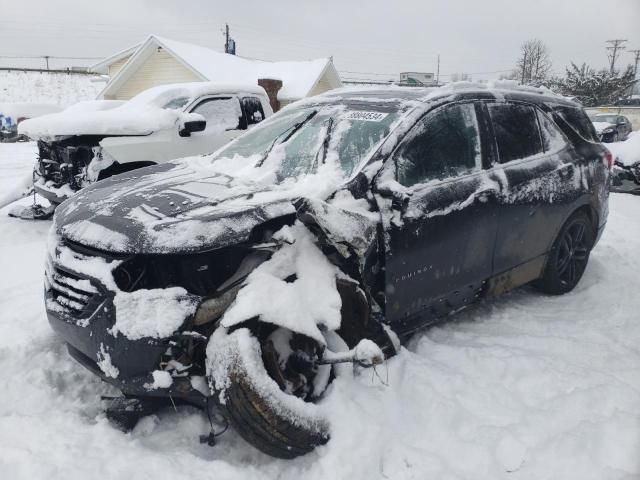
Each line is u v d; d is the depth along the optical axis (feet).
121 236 8.85
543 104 14.75
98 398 10.43
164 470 8.30
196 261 9.00
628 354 11.93
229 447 9.20
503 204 12.31
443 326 13.35
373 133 11.25
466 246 11.62
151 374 8.31
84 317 8.80
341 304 9.26
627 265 17.83
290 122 13.26
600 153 15.83
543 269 14.47
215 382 8.04
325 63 73.00
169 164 13.52
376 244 10.02
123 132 21.57
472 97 12.69
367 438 8.79
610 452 8.68
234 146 14.05
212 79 67.67
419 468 8.38
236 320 8.04
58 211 11.02
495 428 9.30
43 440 8.83
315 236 9.64
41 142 24.23
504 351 11.69
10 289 15.99
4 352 11.53
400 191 10.28
